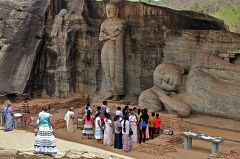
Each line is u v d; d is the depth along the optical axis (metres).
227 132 17.44
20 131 17.80
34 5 25.20
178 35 21.47
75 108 22.69
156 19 22.27
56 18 24.55
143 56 22.66
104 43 22.77
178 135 16.41
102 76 23.72
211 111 19.00
